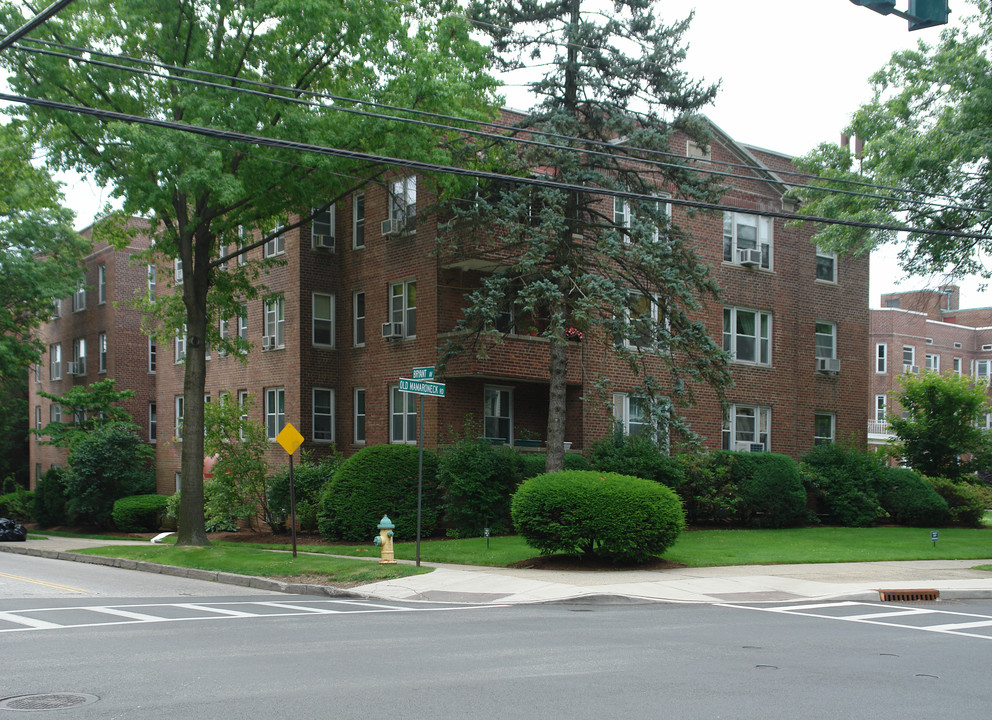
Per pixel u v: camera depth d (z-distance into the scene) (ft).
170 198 66.54
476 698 24.16
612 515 57.57
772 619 41.42
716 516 91.35
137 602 47.80
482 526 79.00
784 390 104.22
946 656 31.99
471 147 72.02
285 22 65.62
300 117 66.49
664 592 49.24
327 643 33.14
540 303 72.13
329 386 99.30
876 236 80.69
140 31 67.97
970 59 77.25
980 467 112.98
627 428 91.86
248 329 107.65
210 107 63.10
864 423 111.86
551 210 67.92
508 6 72.18
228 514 92.48
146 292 98.22
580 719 22.04
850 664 30.04
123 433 127.24
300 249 98.43
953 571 60.23
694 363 73.05
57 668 28.09
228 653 30.86
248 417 106.01
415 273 88.53
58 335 159.53
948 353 209.67
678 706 23.52
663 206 80.69
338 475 81.30
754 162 103.24
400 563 59.52
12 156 73.41
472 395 86.63
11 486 172.35
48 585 56.85
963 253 82.43
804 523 96.17
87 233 151.43
